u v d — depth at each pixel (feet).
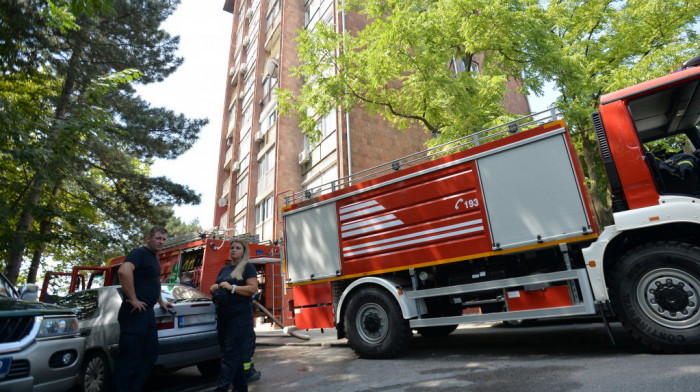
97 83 30.14
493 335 24.90
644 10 40.68
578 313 14.78
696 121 16.99
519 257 17.30
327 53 39.11
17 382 11.94
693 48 38.19
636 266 14.14
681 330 13.20
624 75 37.29
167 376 21.61
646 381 10.89
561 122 16.10
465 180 18.06
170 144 53.16
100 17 46.62
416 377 14.62
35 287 16.87
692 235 14.35
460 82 33.45
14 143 26.81
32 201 32.04
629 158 14.99
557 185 15.83
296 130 71.15
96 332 16.60
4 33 25.91
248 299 13.62
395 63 34.53
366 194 21.11
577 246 16.11
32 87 35.19
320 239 22.38
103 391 15.64
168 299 17.99
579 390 10.86
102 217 55.16
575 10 45.50
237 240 14.43
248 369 13.55
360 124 55.47
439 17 37.93
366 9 40.83
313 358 22.47
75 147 32.22
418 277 19.54
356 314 19.93
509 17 33.99
